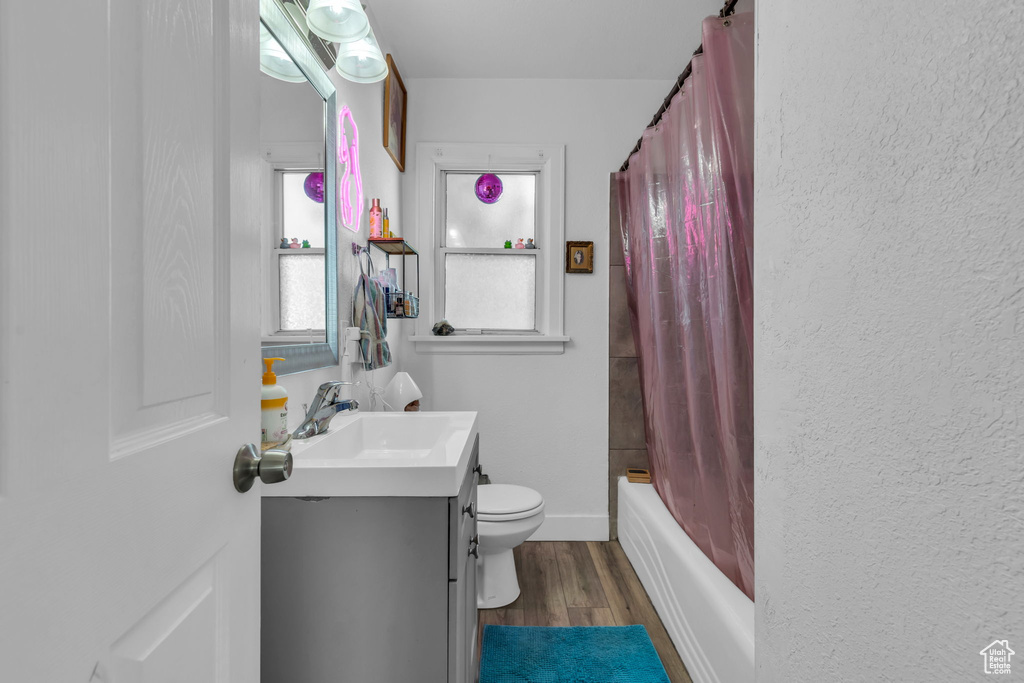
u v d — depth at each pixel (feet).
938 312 1.77
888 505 2.02
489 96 8.85
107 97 1.31
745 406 4.80
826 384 2.42
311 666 3.22
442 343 8.78
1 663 1.02
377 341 6.04
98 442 1.28
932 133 1.78
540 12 7.07
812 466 2.54
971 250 1.63
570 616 6.45
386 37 7.63
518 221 9.21
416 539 3.22
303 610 3.22
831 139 2.38
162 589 1.54
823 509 2.45
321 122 4.98
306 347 4.59
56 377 1.16
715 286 5.23
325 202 5.08
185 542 1.66
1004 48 1.51
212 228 1.85
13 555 1.05
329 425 4.60
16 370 1.06
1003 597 1.53
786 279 2.78
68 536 1.19
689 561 5.55
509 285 9.23
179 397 1.65
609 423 8.90
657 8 6.98
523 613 6.51
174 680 1.62
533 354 8.84
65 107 1.18
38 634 1.10
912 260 1.89
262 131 3.89
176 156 1.62
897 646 1.97
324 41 4.88
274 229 4.07
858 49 2.19
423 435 5.16
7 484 1.04
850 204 2.25
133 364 1.42
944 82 1.73
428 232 8.84
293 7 4.29
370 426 5.16
